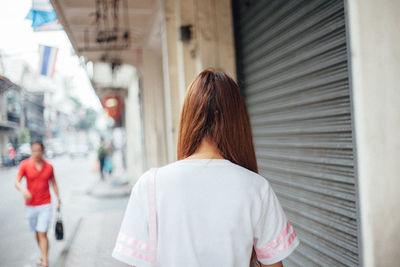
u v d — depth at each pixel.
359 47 1.23
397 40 1.24
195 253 0.93
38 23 4.29
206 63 3.54
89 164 32.03
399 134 1.26
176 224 0.94
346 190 1.91
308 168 2.31
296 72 2.42
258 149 3.18
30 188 4.21
